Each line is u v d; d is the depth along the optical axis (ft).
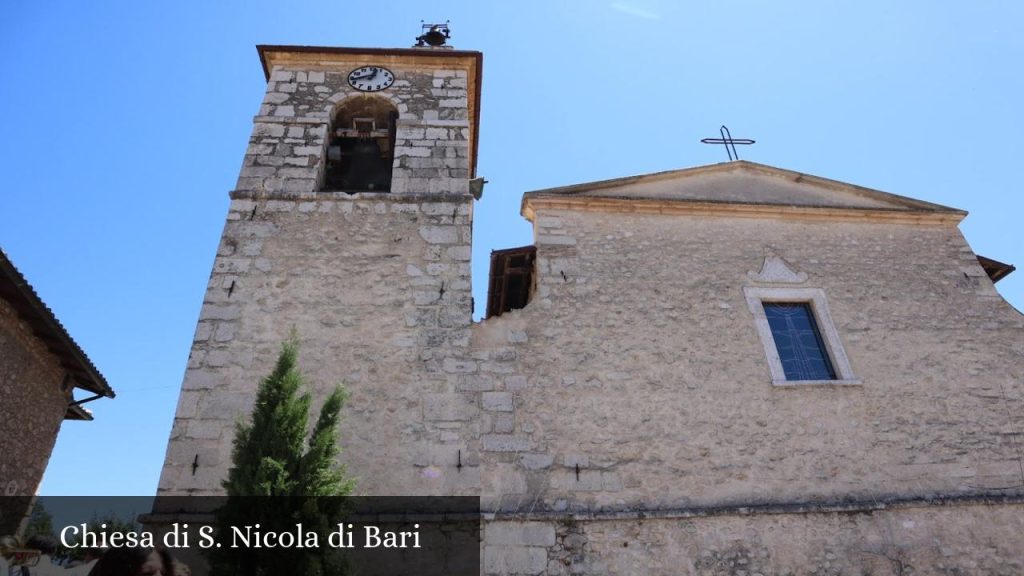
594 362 30.35
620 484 27.22
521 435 27.81
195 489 24.57
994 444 30.14
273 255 31.50
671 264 34.50
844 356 32.19
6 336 38.45
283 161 35.88
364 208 33.73
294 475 20.57
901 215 38.50
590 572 24.98
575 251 34.27
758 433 29.14
